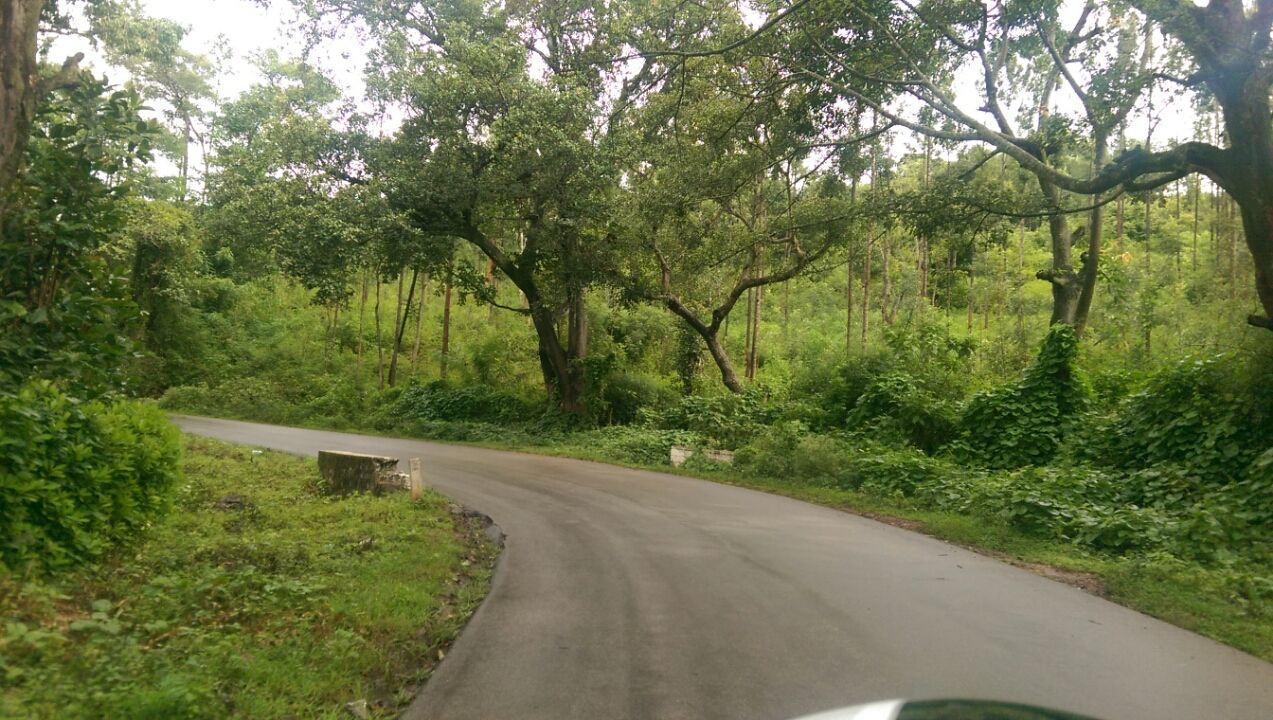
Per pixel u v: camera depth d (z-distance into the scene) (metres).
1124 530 10.11
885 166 24.52
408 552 8.26
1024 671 5.37
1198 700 4.95
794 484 16.38
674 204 21.19
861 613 6.76
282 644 5.11
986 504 11.95
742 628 6.26
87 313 8.12
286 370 40.41
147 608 5.35
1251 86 10.73
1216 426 12.80
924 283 38.22
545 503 13.04
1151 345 26.69
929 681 5.12
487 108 22.39
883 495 14.77
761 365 41.31
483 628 6.25
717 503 13.53
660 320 35.06
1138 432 14.40
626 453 21.58
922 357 23.34
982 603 7.27
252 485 12.65
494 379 35.84
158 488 7.84
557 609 6.81
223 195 26.03
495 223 26.95
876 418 20.33
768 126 19.94
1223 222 32.16
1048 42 14.80
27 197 8.16
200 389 35.62
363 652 5.27
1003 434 17.23
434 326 47.56
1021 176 22.16
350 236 21.53
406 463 18.12
